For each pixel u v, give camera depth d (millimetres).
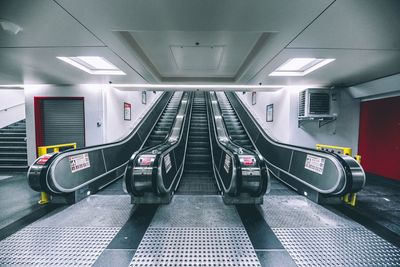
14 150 6547
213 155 5664
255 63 3527
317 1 1818
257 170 3121
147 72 4117
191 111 9039
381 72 4164
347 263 1979
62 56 3242
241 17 2121
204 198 3582
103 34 2484
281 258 2039
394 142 5012
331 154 3289
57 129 5695
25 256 2045
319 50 2959
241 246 2221
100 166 4215
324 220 2812
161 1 1831
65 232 2482
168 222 2736
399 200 3605
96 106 5559
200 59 3770
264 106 7262
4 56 3242
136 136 6305
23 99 8844
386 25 2209
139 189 3223
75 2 1821
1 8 1889
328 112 5172
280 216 2924
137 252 2111
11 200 3529
